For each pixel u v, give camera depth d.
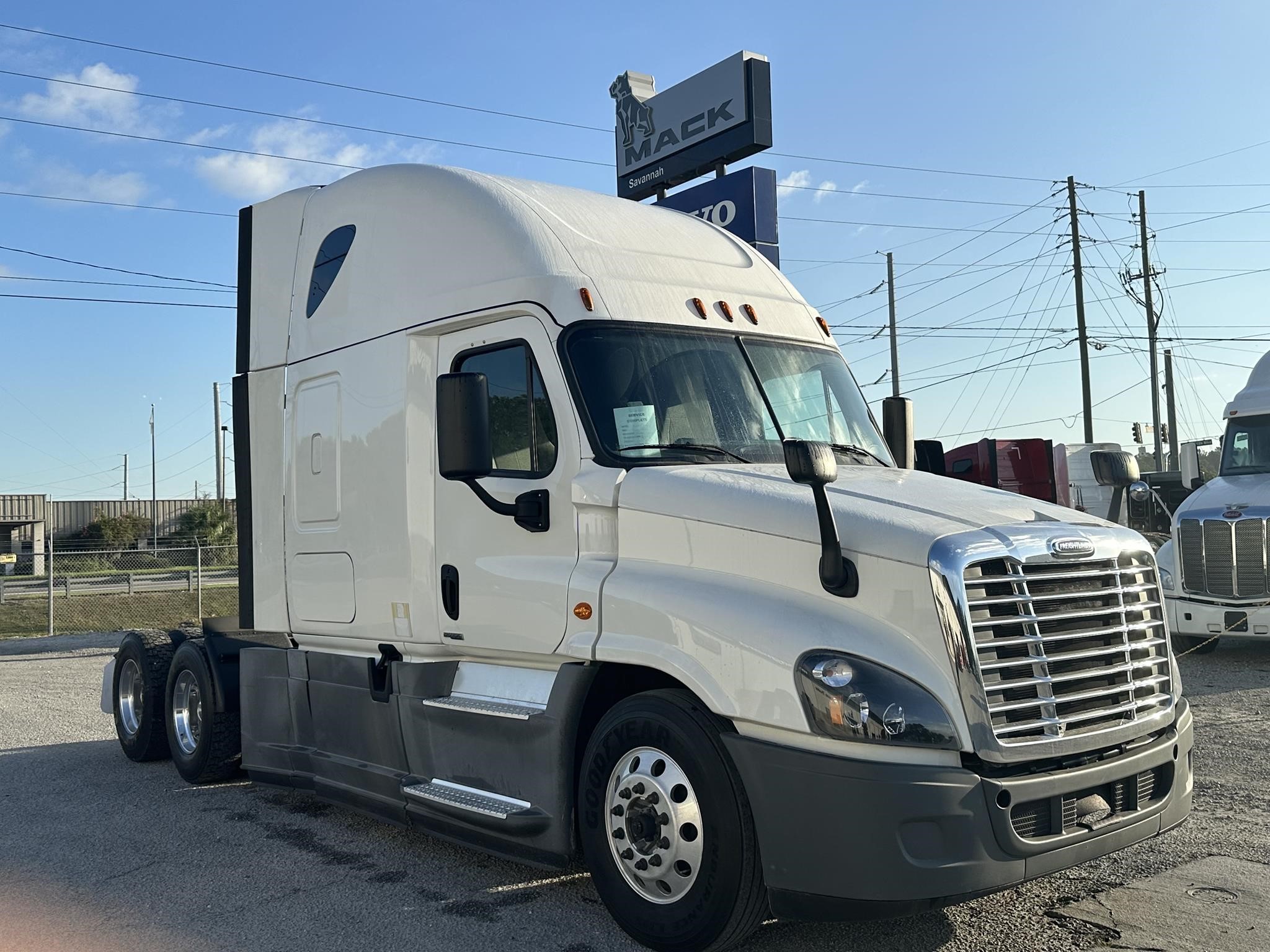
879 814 3.71
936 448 6.41
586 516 4.82
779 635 3.99
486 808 4.91
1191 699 9.68
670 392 5.07
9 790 7.38
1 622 23.69
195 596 28.06
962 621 3.82
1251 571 11.36
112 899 5.06
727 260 5.92
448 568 5.44
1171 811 4.41
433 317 5.59
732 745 4.03
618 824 4.46
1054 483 24.45
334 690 6.16
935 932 4.47
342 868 5.51
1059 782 3.92
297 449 6.63
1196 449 13.70
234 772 7.46
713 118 17.38
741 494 4.40
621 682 4.80
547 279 5.11
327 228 6.59
